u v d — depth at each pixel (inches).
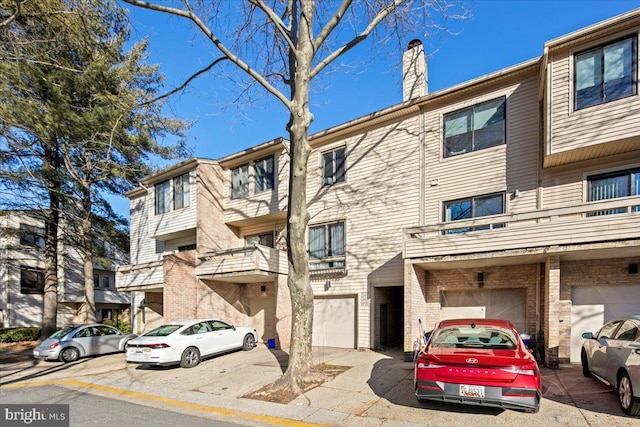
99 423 231.0
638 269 340.8
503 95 428.1
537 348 379.2
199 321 449.7
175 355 399.2
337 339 525.0
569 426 199.9
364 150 532.7
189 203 632.4
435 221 459.8
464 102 455.2
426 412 228.7
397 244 484.7
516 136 414.3
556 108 354.9
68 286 1107.3
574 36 343.6
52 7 361.7
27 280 1006.4
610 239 304.5
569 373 312.2
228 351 469.1
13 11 336.2
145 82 609.9
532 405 193.3
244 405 262.1
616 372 227.9
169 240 735.7
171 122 604.7
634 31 323.6
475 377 202.7
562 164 380.5
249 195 613.3
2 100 373.4
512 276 407.8
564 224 326.3
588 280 362.9
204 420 232.8
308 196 579.2
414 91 502.9
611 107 328.2
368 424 214.4
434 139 474.6
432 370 213.3
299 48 334.3
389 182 503.2
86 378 384.2
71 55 438.9
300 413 238.8
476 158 438.9
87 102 460.1
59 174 618.2
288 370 302.5
